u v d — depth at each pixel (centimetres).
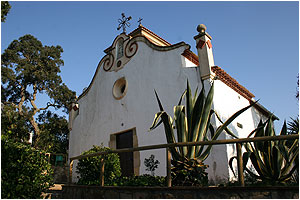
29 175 600
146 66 1177
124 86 1319
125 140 1200
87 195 651
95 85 1489
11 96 2277
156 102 1083
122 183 664
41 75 2269
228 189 457
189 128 630
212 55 981
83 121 1505
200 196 475
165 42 1499
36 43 2344
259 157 607
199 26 1001
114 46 1412
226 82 1039
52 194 782
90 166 782
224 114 964
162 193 508
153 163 890
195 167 583
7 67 2120
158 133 1038
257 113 1298
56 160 2275
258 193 436
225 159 839
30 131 2309
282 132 635
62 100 2447
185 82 997
